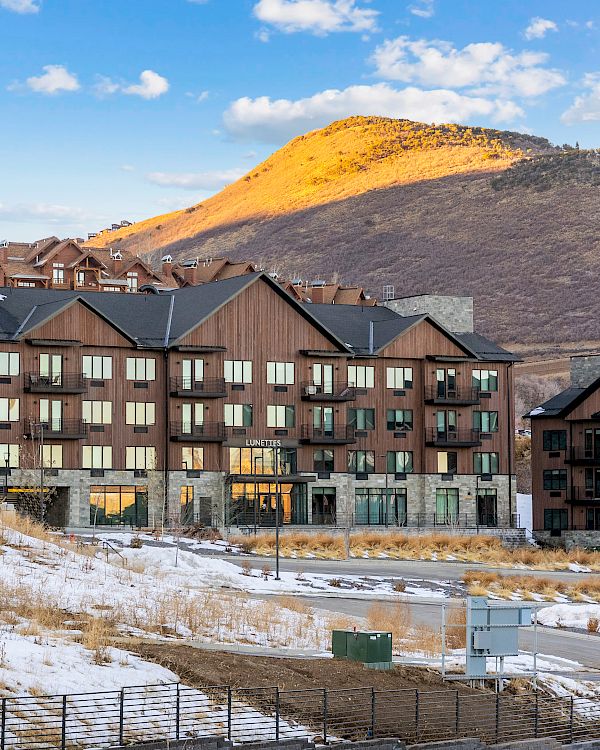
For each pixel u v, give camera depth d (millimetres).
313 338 98000
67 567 47750
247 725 30250
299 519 96500
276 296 96750
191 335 93188
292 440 96438
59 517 89375
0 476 86188
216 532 84125
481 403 104188
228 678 33594
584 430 103625
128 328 93500
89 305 90000
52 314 88625
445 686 37406
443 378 102750
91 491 89688
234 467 94375
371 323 105125
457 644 44969
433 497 101562
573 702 36781
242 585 57531
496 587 67125
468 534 98500
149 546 71500
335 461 98125
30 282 138000
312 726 31375
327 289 152125
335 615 49375
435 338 102688
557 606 57844
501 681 38469
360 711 33094
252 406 95312
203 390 93125
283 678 34625
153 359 92625
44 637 34438
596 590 67562
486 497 103875
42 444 84000
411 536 91625
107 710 27797
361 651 38094
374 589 62594
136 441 91500
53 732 27125
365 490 99562
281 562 72812
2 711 26266
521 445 138250
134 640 36781
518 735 33906
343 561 76750
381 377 100875
